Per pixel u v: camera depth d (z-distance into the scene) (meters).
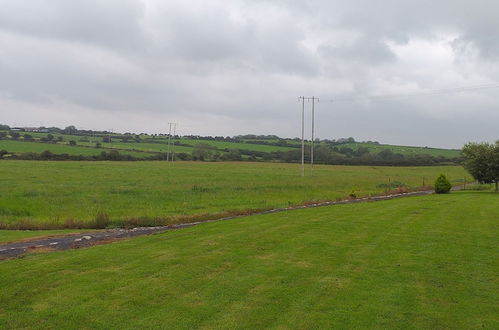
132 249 15.31
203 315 9.00
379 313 9.20
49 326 8.45
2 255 15.47
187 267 12.62
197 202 35.28
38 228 22.61
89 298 9.98
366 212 25.70
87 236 19.89
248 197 39.41
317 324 8.61
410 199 36.06
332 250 14.91
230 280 11.36
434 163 116.12
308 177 67.88
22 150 104.00
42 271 12.25
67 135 157.25
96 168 71.44
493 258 13.87
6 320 8.73
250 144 156.62
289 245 15.69
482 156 46.34
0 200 30.88
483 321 8.87
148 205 32.81
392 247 15.42
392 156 135.50
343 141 180.88
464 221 21.77
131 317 8.89
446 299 10.09
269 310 9.30
